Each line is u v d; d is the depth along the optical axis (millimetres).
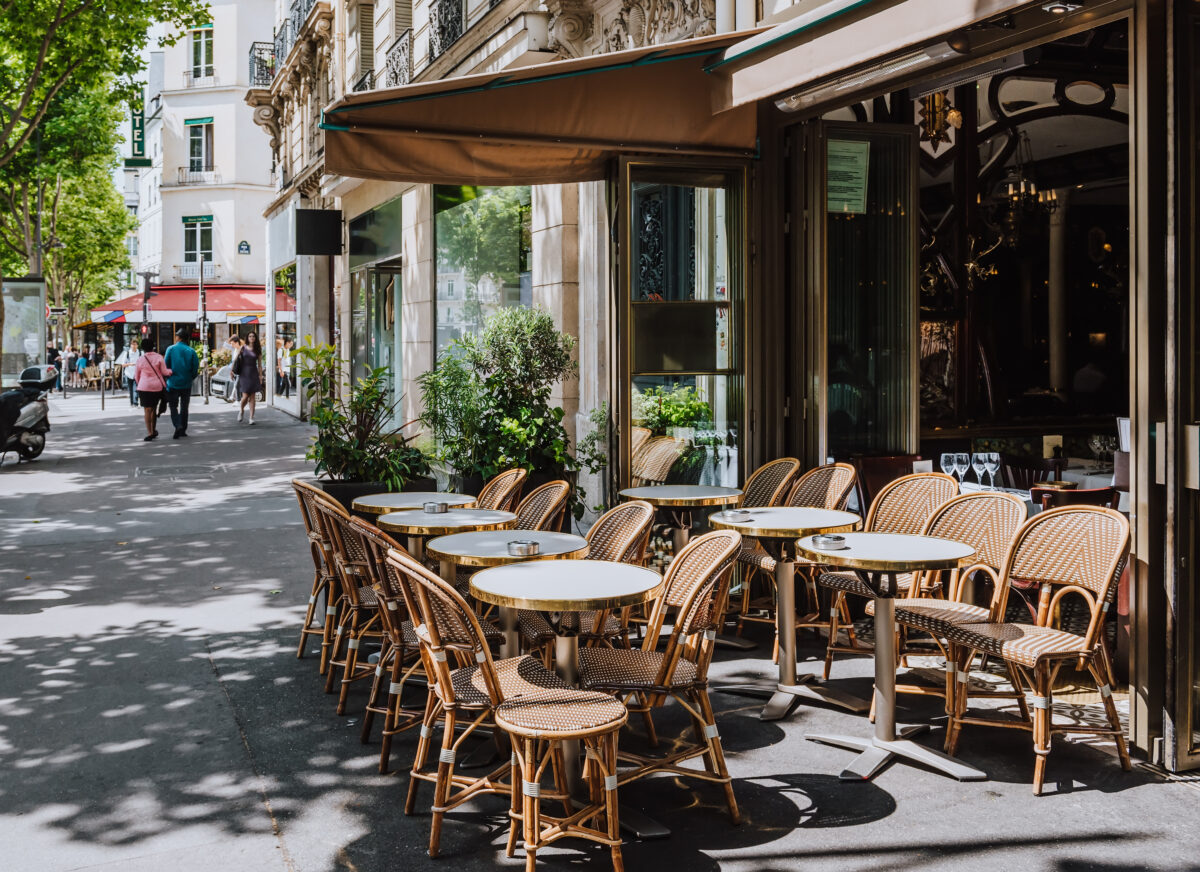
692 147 6867
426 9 14812
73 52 19094
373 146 6105
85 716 5266
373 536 4688
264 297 41125
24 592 7965
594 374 10070
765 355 7348
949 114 9750
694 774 4070
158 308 39688
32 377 16844
